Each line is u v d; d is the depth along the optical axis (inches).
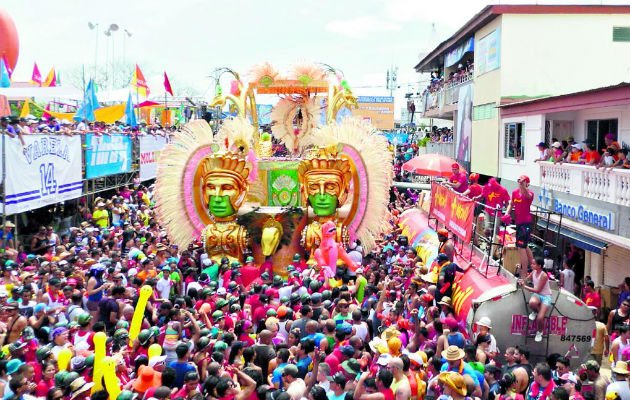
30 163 628.1
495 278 458.9
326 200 714.8
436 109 1547.7
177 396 296.7
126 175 1047.0
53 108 1353.3
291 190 781.3
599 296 560.4
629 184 535.8
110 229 746.8
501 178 965.8
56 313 421.1
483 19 1021.2
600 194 586.6
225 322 408.2
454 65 1470.2
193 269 565.0
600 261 668.7
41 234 678.5
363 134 746.8
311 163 726.5
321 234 691.4
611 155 570.6
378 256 693.9
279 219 727.7
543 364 322.7
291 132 885.8
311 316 398.3
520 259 498.3
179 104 1759.4
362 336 401.4
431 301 434.9
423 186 1045.2
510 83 976.3
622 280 628.7
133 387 317.4
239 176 714.2
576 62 970.1
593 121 755.4
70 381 302.0
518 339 424.5
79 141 768.9
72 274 490.6
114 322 435.5
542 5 962.1
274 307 454.9
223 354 337.7
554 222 629.9
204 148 737.6
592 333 422.3
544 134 792.3
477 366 335.6
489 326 402.3
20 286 459.2
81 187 783.1
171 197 732.7
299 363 346.3
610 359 426.9
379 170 751.1
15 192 595.5
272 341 379.9
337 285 543.5
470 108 1174.3
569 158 663.1
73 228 707.4
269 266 705.6
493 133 1015.0
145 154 1103.6
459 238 578.9
